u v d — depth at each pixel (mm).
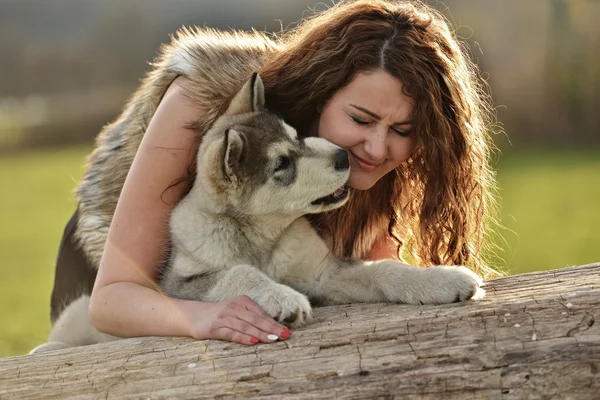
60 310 6238
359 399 3994
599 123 30469
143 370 4305
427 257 5863
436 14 5688
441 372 3988
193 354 4312
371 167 5242
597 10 31344
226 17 36188
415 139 5215
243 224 5184
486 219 6945
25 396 4348
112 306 4836
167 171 5160
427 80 5031
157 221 5176
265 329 4297
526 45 31656
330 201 5250
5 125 43625
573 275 4656
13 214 24641
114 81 46219
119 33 45688
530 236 16891
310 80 5172
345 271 5125
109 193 5777
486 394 3955
